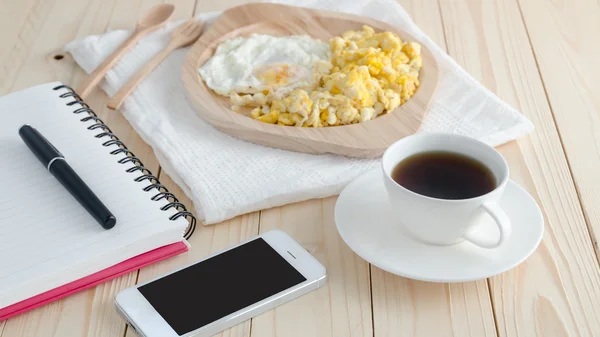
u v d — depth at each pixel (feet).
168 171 4.01
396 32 4.86
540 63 4.94
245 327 3.18
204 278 3.28
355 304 3.30
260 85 4.45
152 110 4.39
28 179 3.73
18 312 3.21
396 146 3.41
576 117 4.45
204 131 4.25
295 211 3.80
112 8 5.46
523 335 3.18
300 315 3.24
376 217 3.50
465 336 3.18
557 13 5.46
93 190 3.64
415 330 3.20
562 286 3.38
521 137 4.28
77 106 4.26
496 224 3.45
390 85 4.36
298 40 4.86
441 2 5.57
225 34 4.86
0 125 4.08
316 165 4.02
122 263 3.42
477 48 5.09
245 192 3.79
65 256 3.29
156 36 5.03
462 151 3.44
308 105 4.14
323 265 3.44
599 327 3.21
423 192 3.30
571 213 3.79
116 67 4.75
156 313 3.12
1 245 3.35
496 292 3.35
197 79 4.48
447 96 4.50
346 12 5.26
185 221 3.49
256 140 4.15
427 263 3.25
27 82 4.71
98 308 3.29
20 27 5.23
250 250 3.42
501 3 5.56
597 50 5.08
